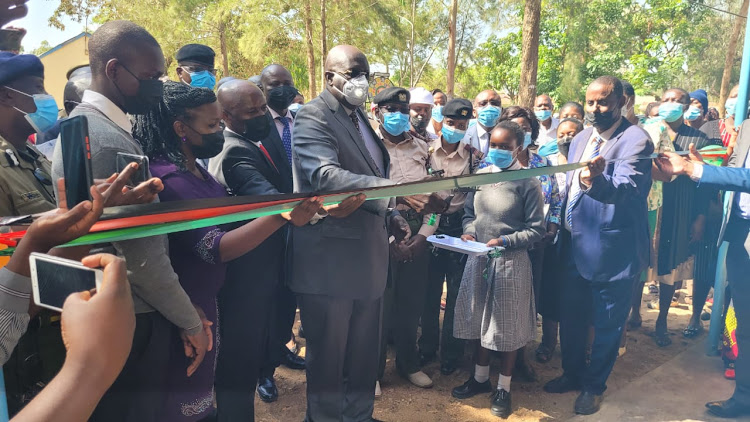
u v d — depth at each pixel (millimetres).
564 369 2607
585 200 2230
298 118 1916
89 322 565
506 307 2354
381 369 2625
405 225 2225
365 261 2002
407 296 2699
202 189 1550
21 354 1301
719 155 2119
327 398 2107
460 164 2785
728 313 2092
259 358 2090
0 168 1275
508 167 2389
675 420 1837
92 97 1268
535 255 2699
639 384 2158
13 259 834
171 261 1519
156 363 1379
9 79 1228
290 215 1345
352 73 1903
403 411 2479
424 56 17000
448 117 2684
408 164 2654
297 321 3635
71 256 1003
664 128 2188
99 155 1168
